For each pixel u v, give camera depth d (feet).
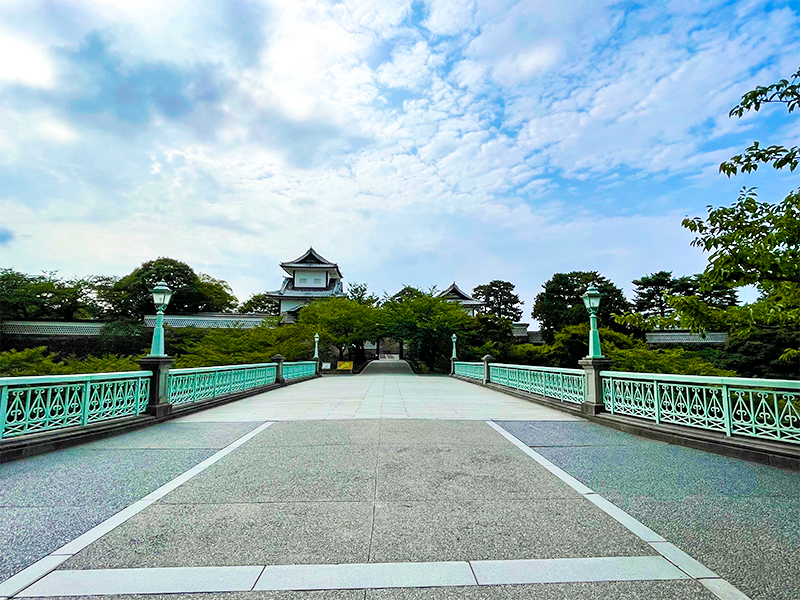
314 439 19.06
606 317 101.60
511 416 25.61
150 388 23.45
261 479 13.30
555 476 13.61
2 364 54.39
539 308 128.47
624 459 15.65
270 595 7.02
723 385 16.94
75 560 8.18
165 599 6.91
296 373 61.87
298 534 9.36
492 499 11.55
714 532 9.39
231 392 35.19
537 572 7.75
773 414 15.51
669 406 19.51
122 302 114.11
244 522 10.01
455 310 94.17
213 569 7.85
